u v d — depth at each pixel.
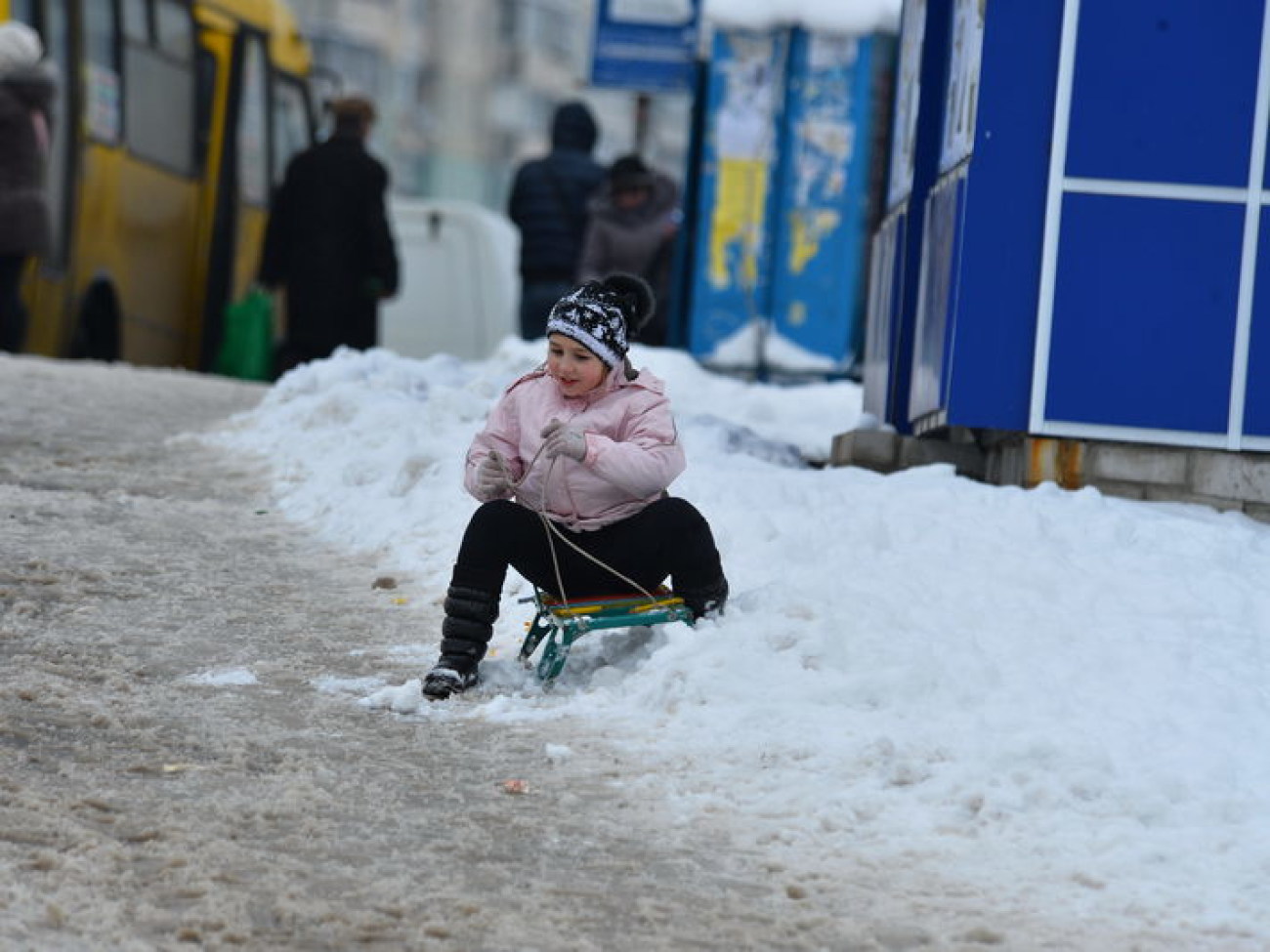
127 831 13.29
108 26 53.84
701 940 12.05
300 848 13.27
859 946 12.09
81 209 52.56
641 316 17.64
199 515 25.66
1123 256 24.97
